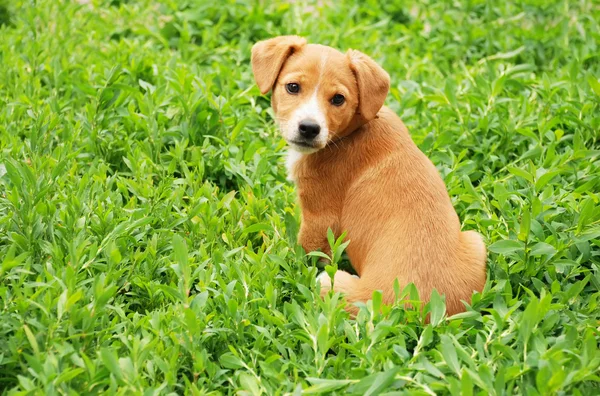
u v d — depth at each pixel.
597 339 1.20
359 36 1.83
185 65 1.64
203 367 1.15
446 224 1.25
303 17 1.87
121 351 1.16
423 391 1.11
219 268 1.25
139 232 1.31
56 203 1.31
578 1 1.95
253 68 1.33
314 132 1.26
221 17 1.82
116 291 1.21
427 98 1.57
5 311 1.16
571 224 1.32
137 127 1.49
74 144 1.46
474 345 1.20
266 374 1.14
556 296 1.25
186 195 1.40
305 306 1.21
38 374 1.09
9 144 1.42
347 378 1.15
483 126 1.51
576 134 1.43
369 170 1.29
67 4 1.83
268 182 1.46
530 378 1.13
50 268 1.20
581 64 1.69
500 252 1.25
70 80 1.59
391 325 1.17
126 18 1.82
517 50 1.75
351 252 1.30
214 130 1.51
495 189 1.32
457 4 1.94
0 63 1.62
